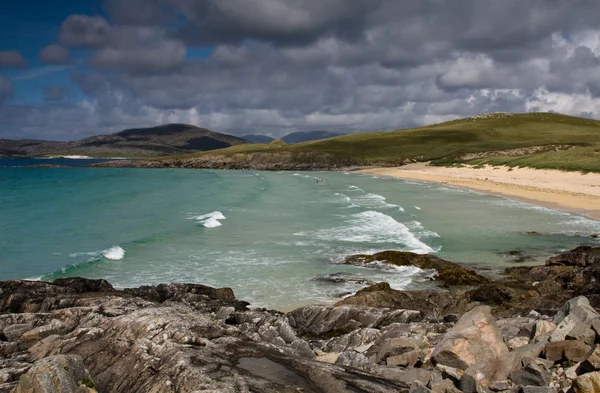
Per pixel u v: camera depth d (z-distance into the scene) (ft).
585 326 30.58
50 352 33.78
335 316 54.90
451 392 25.59
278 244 102.12
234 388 24.68
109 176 384.88
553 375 27.04
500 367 28.02
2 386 28.19
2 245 99.96
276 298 69.26
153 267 84.58
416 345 33.71
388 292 64.85
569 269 73.51
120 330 33.53
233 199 190.49
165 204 173.06
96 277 78.28
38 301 53.01
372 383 27.20
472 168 350.84
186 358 28.43
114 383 28.25
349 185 266.36
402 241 103.50
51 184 277.64
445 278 76.43
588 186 195.72
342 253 94.07
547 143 465.06
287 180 325.01
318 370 28.32
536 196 181.68
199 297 62.54
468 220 129.90
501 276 78.43
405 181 294.87
